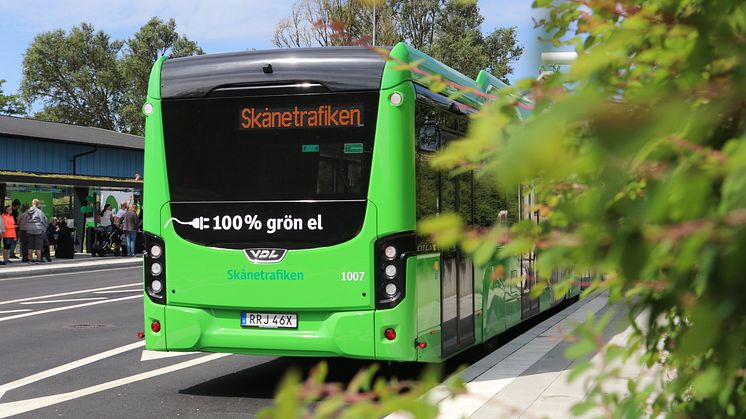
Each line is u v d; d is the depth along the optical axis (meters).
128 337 12.31
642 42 1.18
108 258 32.72
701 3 1.11
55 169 35.75
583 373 1.35
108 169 38.47
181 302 8.05
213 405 7.88
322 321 7.71
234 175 7.96
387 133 7.59
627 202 1.01
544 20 1.31
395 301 7.53
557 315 12.08
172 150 8.14
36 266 27.44
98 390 8.59
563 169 0.89
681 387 1.41
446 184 8.42
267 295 7.80
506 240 1.18
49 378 9.23
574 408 1.40
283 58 7.88
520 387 7.01
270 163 7.88
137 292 19.67
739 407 1.26
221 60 8.08
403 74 7.14
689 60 1.08
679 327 1.48
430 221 1.18
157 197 8.16
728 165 0.87
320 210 7.71
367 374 1.15
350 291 7.63
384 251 7.57
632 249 0.98
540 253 1.12
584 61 1.09
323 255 7.68
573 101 0.90
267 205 7.85
